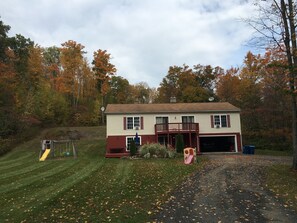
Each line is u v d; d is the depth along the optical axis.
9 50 37.00
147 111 29.30
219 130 30.14
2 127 32.31
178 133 28.55
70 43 52.19
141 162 20.11
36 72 46.06
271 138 32.81
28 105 38.88
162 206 8.23
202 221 6.90
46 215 7.40
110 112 28.70
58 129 40.59
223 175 14.05
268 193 9.88
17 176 14.25
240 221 6.88
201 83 55.25
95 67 52.00
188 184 11.70
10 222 6.89
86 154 27.14
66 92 50.91
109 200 8.88
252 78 39.00
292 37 14.02
